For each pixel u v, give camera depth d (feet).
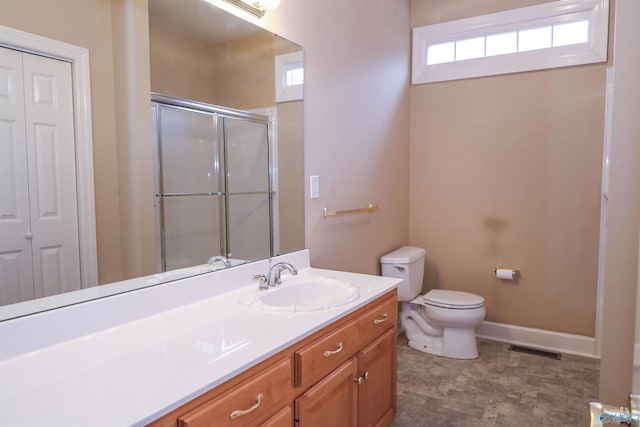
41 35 3.64
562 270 9.77
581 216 9.51
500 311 10.50
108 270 4.19
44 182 3.69
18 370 3.21
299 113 6.93
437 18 10.84
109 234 4.22
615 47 3.51
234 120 5.78
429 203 11.25
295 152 6.88
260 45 6.14
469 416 6.92
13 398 2.79
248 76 5.94
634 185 3.49
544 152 9.82
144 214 4.58
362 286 5.84
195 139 5.22
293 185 6.87
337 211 7.75
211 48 5.44
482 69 10.33
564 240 9.72
